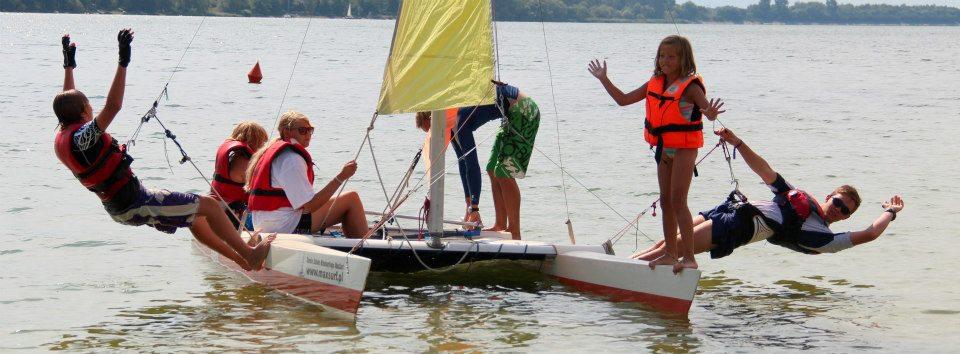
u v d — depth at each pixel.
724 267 14.48
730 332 11.06
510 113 14.39
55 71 60.00
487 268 13.88
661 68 11.53
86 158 10.83
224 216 12.03
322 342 10.47
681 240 12.84
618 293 12.38
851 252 15.35
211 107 39.31
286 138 13.50
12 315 11.47
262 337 10.65
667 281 11.80
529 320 11.41
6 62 67.94
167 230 11.71
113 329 10.95
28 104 37.97
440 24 12.62
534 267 13.87
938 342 10.74
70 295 12.38
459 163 15.07
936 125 36.12
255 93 46.94
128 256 14.59
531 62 87.12
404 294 12.57
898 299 12.61
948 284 13.36
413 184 21.58
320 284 11.80
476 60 12.73
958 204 19.48
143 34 140.62
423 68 12.53
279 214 13.27
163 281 13.12
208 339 10.56
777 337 10.88
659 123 11.53
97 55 81.50
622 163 25.25
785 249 15.54
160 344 10.38
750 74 75.19
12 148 25.58
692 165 11.54
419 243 12.76
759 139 31.61
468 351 10.22
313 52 98.06
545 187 21.42
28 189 19.84
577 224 17.64
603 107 42.97
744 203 12.92
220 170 14.20
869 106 45.31
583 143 29.61
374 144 28.41
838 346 10.58
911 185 22.05
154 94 45.22
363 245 12.58
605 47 139.25
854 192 13.23
